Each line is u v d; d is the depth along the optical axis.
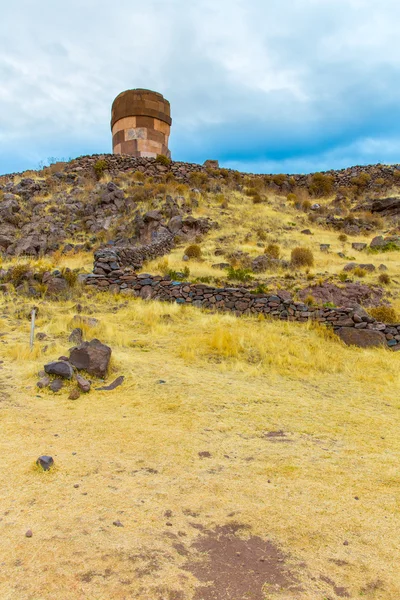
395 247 22.23
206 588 2.98
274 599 2.92
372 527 3.92
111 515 3.81
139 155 33.47
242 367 9.44
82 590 2.85
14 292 14.38
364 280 16.92
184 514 3.94
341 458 5.43
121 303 13.99
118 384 7.68
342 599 2.98
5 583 2.86
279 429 6.34
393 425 6.77
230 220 25.09
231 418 6.61
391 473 5.05
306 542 3.64
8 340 9.84
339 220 26.86
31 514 3.73
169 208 24.02
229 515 3.98
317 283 15.85
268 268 18.22
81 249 21.22
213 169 33.22
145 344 10.52
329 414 7.12
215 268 18.12
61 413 6.32
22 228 23.09
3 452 4.91
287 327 12.44
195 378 8.40
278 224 25.62
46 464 4.54
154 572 3.09
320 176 34.38
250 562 3.32
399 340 11.91
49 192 27.09
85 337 10.48
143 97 33.66
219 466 5.02
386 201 28.77
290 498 4.37
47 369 7.50
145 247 18.80
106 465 4.82
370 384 9.12
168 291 14.55
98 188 26.69
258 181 33.06
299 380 9.11
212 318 12.91
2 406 6.34
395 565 3.40
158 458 5.11
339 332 12.17
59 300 13.88
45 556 3.16
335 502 4.33
